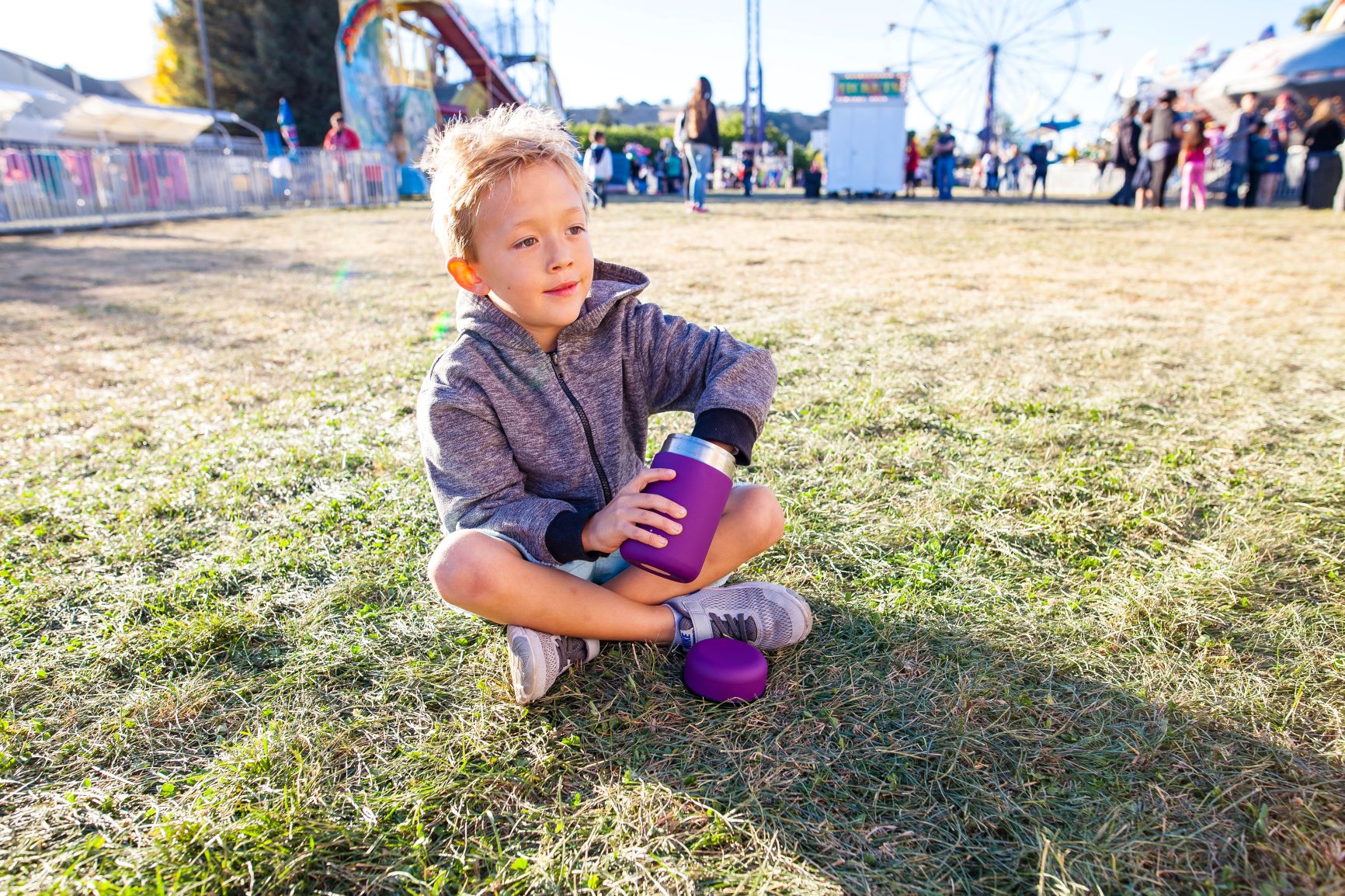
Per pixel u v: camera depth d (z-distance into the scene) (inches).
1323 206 536.1
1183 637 63.2
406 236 411.2
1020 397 123.8
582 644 60.2
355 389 139.3
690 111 514.9
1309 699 55.3
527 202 55.5
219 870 43.9
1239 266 272.5
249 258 337.1
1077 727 53.5
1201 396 124.2
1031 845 44.5
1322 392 125.2
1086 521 82.9
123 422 123.8
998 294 219.0
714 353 63.1
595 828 46.5
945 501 88.4
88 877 43.7
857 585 72.6
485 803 48.9
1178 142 551.2
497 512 57.8
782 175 1332.4
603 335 64.2
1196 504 86.0
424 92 804.0
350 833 46.4
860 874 43.0
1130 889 41.6
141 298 239.9
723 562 62.9
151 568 79.0
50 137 671.8
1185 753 50.8
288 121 721.0
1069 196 855.1
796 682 59.2
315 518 88.0
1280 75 677.9
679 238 373.7
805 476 96.3
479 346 60.6
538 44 1082.1
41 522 89.0
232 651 65.0
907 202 721.6
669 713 56.1
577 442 62.5
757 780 49.8
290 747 53.2
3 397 138.9
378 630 67.3
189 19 1204.5
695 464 54.2
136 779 51.8
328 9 1211.9
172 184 570.9
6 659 64.2
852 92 799.1
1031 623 65.4
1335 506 84.6
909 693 57.4
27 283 273.6
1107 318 185.5
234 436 116.0
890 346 157.3
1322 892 40.9
